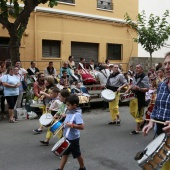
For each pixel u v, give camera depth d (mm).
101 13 18375
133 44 20359
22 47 14914
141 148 6973
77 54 17469
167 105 3984
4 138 7684
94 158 6199
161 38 16875
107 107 12773
